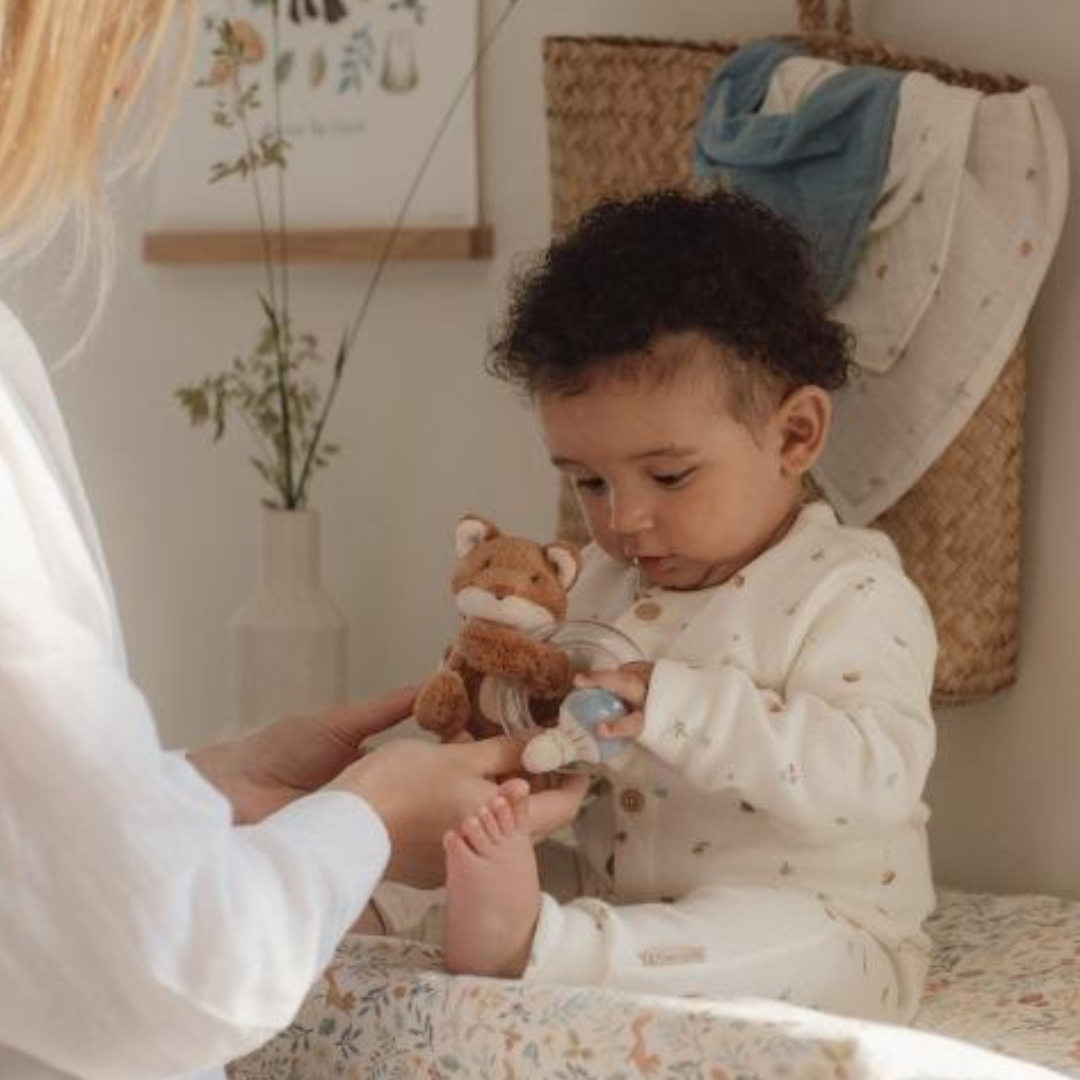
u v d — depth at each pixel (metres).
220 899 0.97
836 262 1.78
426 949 1.39
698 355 1.50
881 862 1.55
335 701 2.21
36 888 0.94
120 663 1.02
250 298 2.39
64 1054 0.97
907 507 1.82
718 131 1.83
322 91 2.28
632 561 1.60
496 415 2.23
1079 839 1.85
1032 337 1.84
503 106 2.17
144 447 2.49
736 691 1.43
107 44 0.98
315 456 2.36
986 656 1.82
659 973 1.38
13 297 2.47
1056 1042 1.45
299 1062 1.32
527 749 1.35
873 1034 1.13
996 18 1.85
